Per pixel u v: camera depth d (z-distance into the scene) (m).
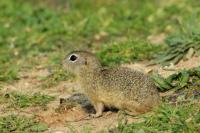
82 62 11.93
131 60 15.16
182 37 14.99
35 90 13.94
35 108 12.59
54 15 21.48
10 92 13.54
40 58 17.20
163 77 13.06
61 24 20.48
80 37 19.11
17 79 14.95
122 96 11.48
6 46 19.03
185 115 10.77
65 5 24.02
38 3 24.64
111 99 11.64
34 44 18.86
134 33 18.89
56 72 14.77
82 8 23.86
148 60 15.01
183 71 12.64
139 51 15.52
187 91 12.05
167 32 18.61
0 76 14.91
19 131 11.34
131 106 11.44
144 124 10.76
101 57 15.66
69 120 11.89
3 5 23.86
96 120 11.54
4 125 11.57
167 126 10.55
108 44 17.00
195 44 14.28
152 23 19.98
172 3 22.91
